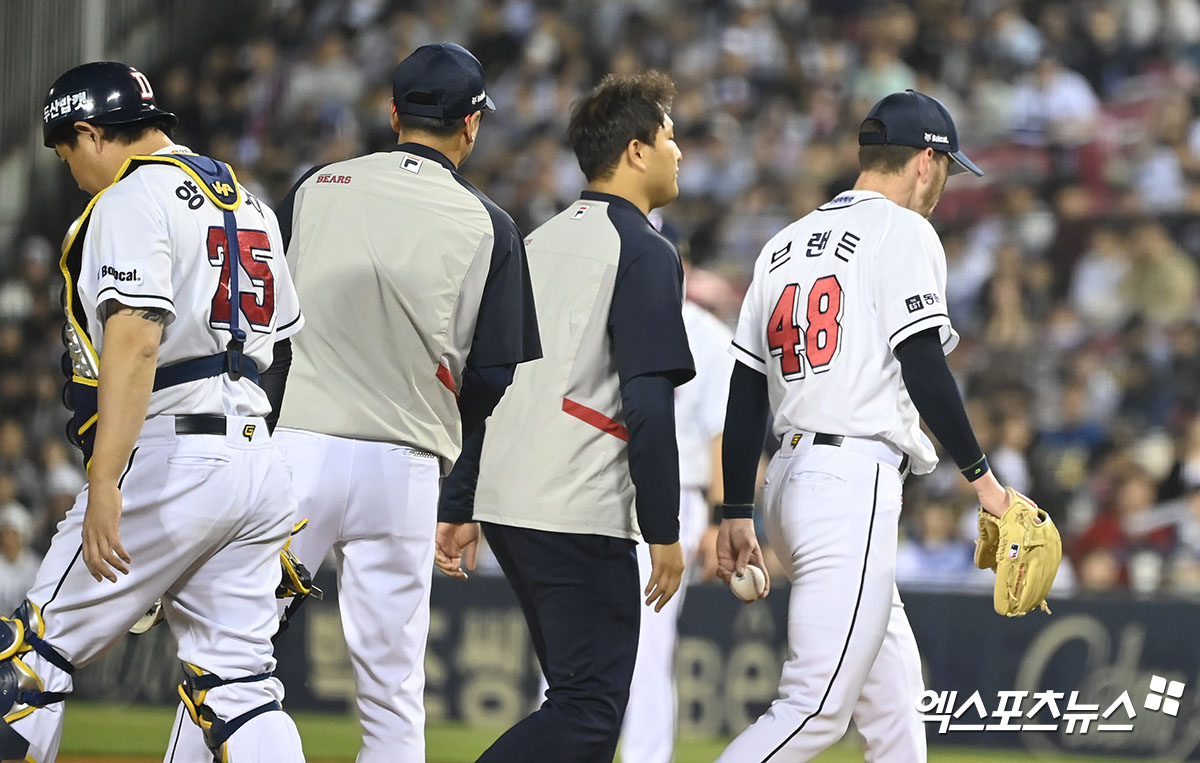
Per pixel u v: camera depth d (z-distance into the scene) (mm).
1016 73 47156
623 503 13305
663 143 13797
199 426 11133
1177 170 42812
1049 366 37625
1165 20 47875
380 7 55125
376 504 12734
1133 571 30656
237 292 11414
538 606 13344
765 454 31438
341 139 50562
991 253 41375
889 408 12742
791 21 50594
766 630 23844
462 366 13227
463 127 13461
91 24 50938
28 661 10953
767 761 12500
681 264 13477
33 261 46625
